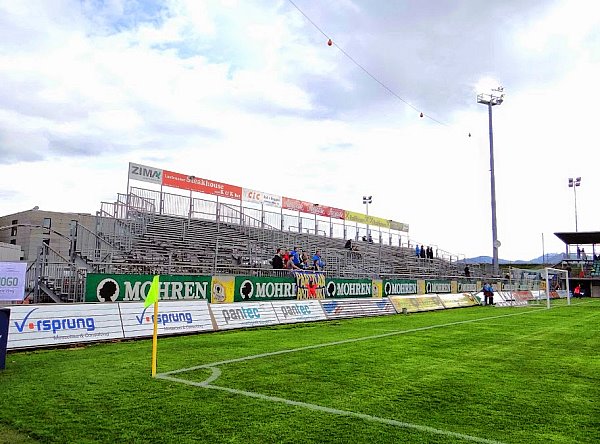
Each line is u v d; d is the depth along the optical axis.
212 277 16.97
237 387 6.96
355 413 5.65
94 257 17.52
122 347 11.08
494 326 17.19
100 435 4.82
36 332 10.70
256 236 29.39
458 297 32.91
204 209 27.52
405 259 39.78
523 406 6.07
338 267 28.31
